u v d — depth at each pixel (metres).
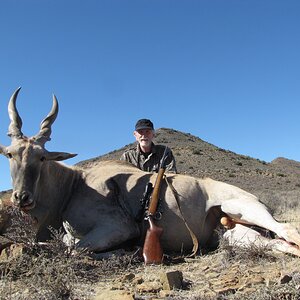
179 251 2.72
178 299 1.58
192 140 30.28
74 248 2.23
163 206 2.64
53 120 2.73
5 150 2.50
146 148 3.33
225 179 20.50
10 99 2.68
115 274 2.07
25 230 2.21
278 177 22.41
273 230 2.45
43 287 1.70
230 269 2.03
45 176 2.56
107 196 2.62
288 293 1.53
